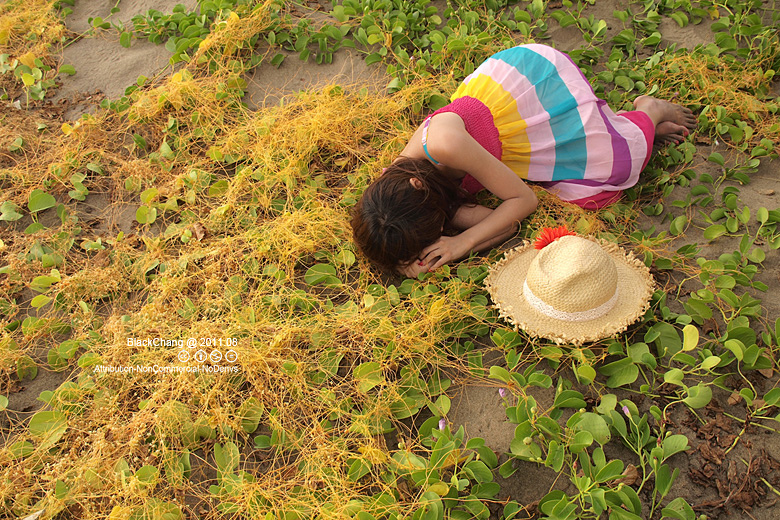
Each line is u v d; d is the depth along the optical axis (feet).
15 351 6.83
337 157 9.02
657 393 6.00
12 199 8.58
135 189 8.67
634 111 8.02
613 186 7.61
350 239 7.69
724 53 9.55
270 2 10.66
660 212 7.70
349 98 9.53
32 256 7.80
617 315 6.22
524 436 5.64
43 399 6.37
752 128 8.60
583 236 6.95
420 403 6.10
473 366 6.39
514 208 6.99
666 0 10.30
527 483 5.58
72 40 11.20
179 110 9.59
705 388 5.59
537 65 7.50
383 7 10.57
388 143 8.83
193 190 8.36
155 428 6.06
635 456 5.65
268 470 5.87
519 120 7.28
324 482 5.62
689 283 6.92
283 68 10.31
